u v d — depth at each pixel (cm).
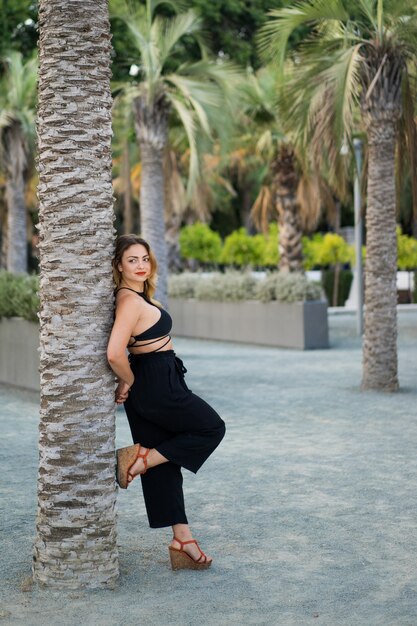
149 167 1636
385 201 1180
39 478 453
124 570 473
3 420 998
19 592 439
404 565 477
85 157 445
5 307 1294
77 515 442
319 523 565
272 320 1939
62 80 443
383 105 1158
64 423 443
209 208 3678
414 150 1194
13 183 2338
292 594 432
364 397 1144
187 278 2288
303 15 1160
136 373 457
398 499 627
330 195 2611
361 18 1196
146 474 468
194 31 1689
